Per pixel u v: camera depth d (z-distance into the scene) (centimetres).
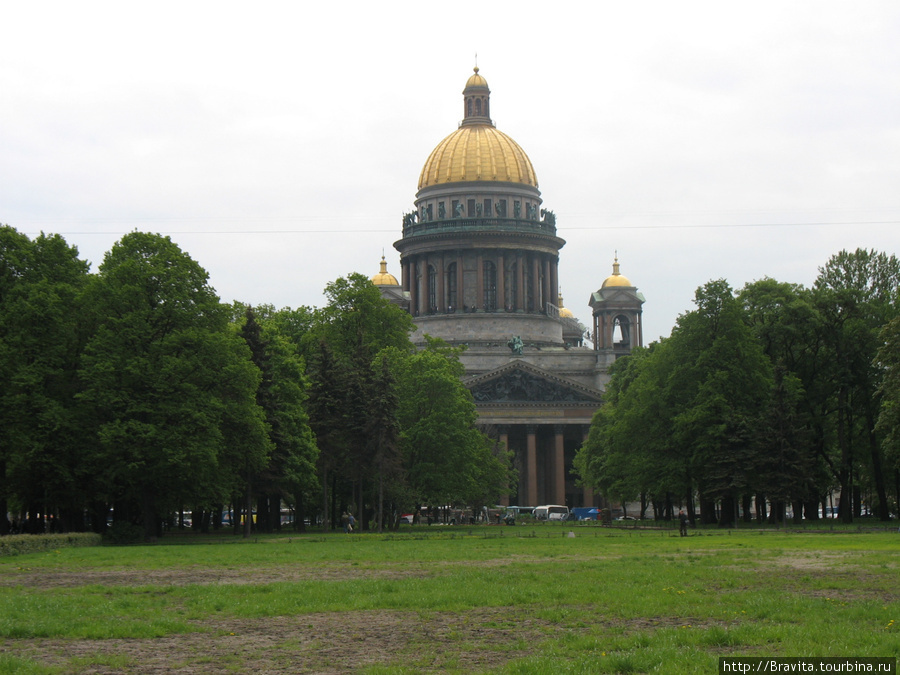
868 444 12594
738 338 11425
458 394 13325
